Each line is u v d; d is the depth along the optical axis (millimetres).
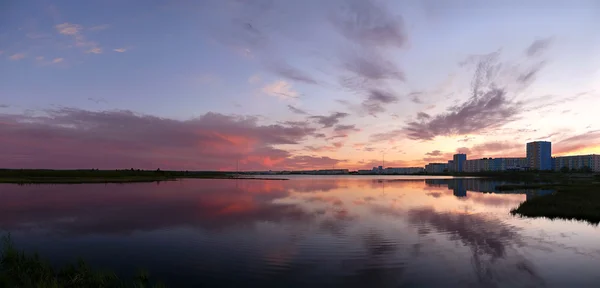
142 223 22891
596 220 23828
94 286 11047
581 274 12656
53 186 67312
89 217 25891
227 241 17453
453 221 23531
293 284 11430
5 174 97688
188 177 149625
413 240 17656
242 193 52094
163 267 13180
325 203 36125
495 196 45250
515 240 17750
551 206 29594
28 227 21734
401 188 67312
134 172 140875
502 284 11648
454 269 13102
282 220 24047
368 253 15164
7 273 11875
